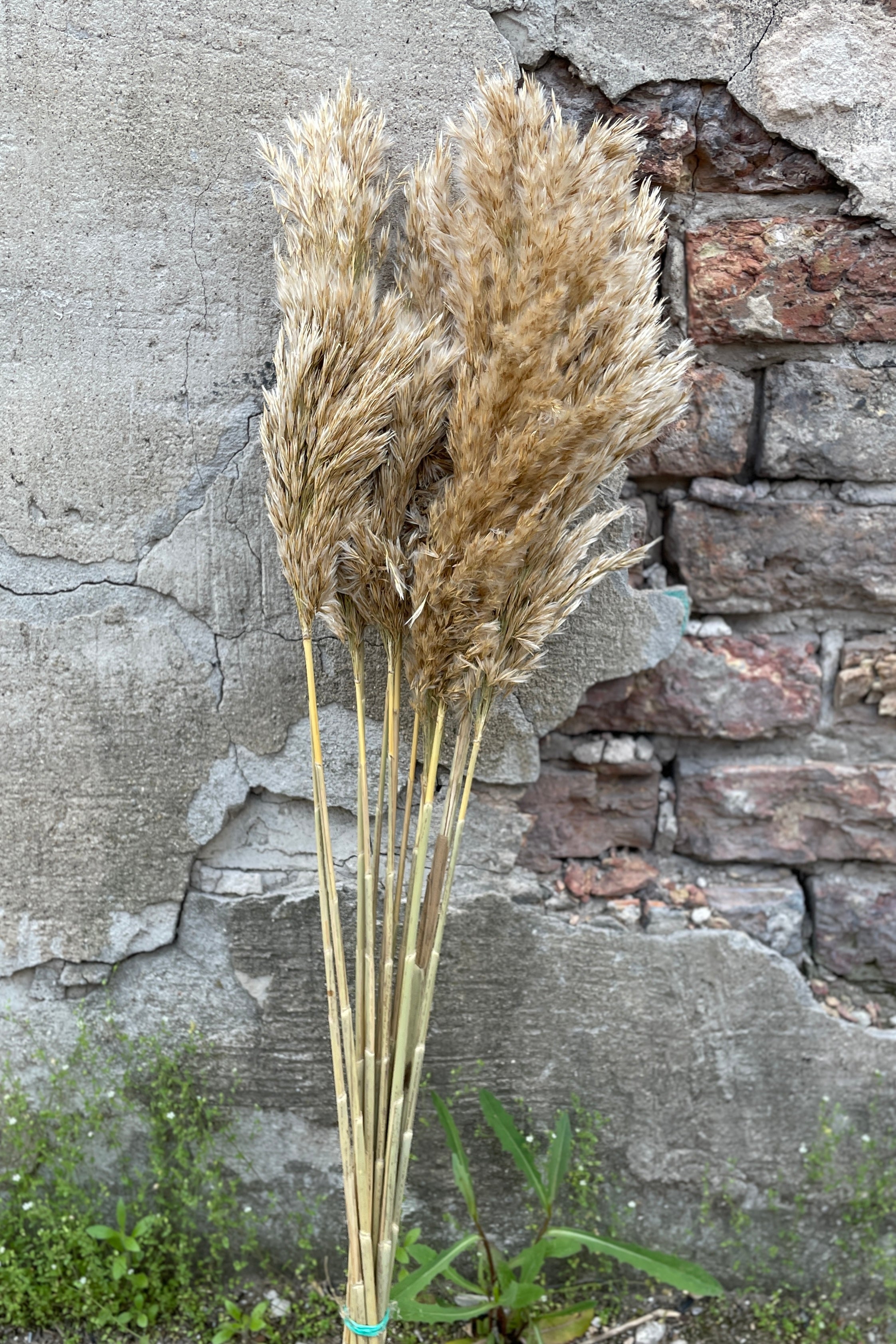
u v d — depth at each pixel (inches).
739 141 41.8
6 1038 45.8
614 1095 45.9
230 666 43.8
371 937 40.8
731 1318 45.8
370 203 39.5
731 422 43.3
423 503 40.6
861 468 43.4
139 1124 46.1
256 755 44.3
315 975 45.3
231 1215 46.4
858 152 41.6
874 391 42.9
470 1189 43.9
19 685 43.8
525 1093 45.9
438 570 38.9
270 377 42.5
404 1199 46.2
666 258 42.6
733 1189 46.2
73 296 42.0
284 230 41.2
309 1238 46.5
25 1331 45.2
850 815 45.0
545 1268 46.3
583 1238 43.8
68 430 42.6
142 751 44.2
